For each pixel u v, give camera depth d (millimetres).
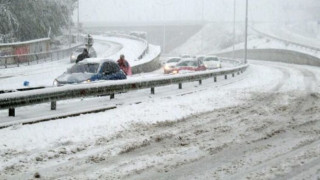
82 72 17562
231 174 7441
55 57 46094
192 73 21859
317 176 7312
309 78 27781
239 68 33094
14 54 38781
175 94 18312
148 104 15250
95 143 9648
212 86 22531
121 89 16219
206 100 16656
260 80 26766
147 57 44688
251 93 18969
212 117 12961
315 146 9312
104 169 7746
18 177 7273
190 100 16562
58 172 7566
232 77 29875
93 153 8828
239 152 8875
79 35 74125
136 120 12273
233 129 11125
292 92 19156
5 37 46281
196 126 11594
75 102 15359
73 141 9781
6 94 11648
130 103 15469
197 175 7410
